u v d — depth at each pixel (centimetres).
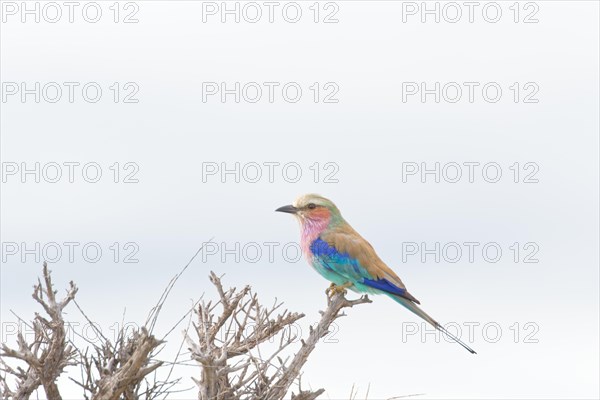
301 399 1476
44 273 1439
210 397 1441
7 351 1391
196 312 1590
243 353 1551
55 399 1445
